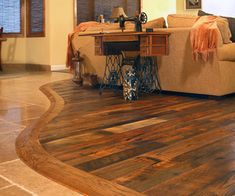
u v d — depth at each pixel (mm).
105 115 3170
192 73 4086
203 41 3838
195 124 2811
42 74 6902
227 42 3965
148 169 1850
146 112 3291
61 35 7742
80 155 2082
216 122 2873
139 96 4238
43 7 7645
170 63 4262
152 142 2334
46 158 2033
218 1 9250
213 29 3781
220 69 3869
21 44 8258
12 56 8359
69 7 7770
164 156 2053
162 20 4395
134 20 4078
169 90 4340
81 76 5242
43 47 7777
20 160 2008
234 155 2059
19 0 8133
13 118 3092
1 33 7703
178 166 1890
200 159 1996
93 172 1812
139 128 2701
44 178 1742
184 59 4121
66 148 2219
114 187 1623
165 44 3980
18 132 2623
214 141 2340
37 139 2424
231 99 3996
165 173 1793
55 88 4918
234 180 1695
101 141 2365
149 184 1657
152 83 4477
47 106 3637
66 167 1885
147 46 3826
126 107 3545
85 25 5391
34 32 7969
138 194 1546
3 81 5785
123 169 1853
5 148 2229
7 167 1899
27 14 8094
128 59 4527
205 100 3939
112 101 3900
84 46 5215
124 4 8922
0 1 8227
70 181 1697
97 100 3965
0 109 3484
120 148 2209
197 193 1555
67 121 2945
